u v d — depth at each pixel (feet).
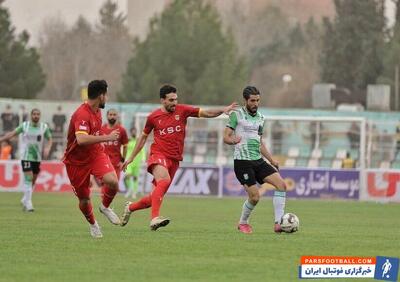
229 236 128.67
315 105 497.46
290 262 101.50
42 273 91.76
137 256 104.53
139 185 296.30
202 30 510.99
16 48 484.33
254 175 134.10
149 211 193.88
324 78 572.92
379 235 139.23
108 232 132.05
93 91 115.85
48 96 628.69
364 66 554.05
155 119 132.98
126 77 516.73
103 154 119.96
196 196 289.53
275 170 134.41
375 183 281.13
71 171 118.62
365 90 540.93
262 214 193.67
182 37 506.89
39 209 199.52
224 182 289.94
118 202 240.94
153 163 132.46
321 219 183.01
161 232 133.69
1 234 129.59
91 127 116.16
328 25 580.71
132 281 87.71
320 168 285.84
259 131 133.69
